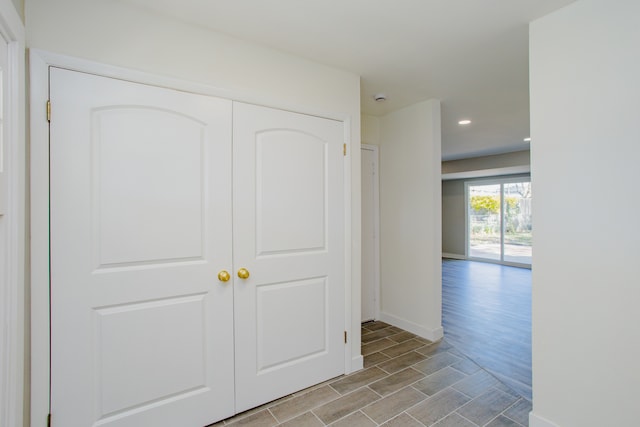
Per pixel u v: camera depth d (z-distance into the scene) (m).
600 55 1.42
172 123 1.59
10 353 1.13
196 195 1.66
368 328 3.20
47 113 1.31
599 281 1.43
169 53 1.59
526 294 4.62
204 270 1.68
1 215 1.09
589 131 1.45
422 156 2.97
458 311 3.79
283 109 1.96
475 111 3.23
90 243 1.40
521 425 1.71
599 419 1.42
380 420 1.74
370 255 3.42
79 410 1.38
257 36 1.78
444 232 8.52
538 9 1.55
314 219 2.08
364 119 3.36
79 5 1.38
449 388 2.07
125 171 1.48
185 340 1.63
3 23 1.05
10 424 1.14
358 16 1.61
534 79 1.64
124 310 1.48
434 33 1.78
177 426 1.61
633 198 1.33
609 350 1.40
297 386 2.01
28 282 1.27
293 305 2.00
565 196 1.53
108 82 1.44
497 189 7.39
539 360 1.62
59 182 1.33
